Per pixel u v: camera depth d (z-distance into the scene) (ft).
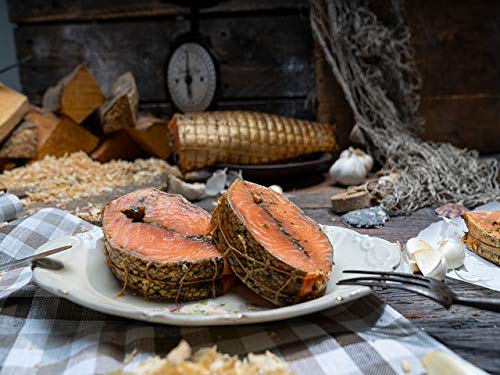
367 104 2.78
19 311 1.16
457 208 2.02
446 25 2.76
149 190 1.39
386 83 2.81
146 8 3.30
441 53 2.79
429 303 1.19
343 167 2.48
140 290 1.14
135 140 3.19
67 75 3.30
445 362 0.86
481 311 1.13
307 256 1.09
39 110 3.04
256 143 2.45
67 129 2.98
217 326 1.05
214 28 3.23
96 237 1.32
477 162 2.38
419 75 2.80
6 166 2.89
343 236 1.36
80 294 1.03
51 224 1.61
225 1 2.90
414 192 2.12
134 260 1.11
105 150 3.11
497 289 1.22
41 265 1.15
